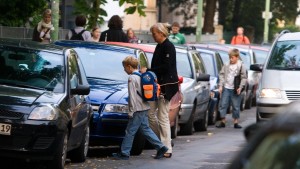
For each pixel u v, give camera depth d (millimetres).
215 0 89750
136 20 83875
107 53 25500
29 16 40312
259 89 28500
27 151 18078
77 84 21062
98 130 22797
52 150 18312
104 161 21625
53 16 31422
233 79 35156
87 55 25359
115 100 22906
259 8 98625
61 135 18531
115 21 33906
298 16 101625
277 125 7203
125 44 28859
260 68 32000
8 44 20672
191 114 30312
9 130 18016
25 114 18141
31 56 20438
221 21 99562
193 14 101125
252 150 7266
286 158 6980
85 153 21578
